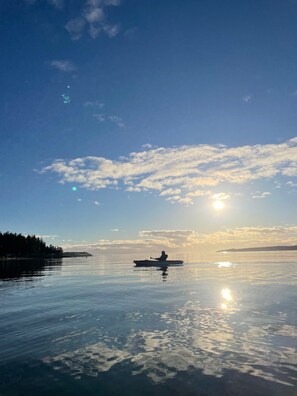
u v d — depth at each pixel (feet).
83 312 43.88
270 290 63.77
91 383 22.09
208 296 56.59
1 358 26.61
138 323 37.29
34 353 27.66
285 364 24.71
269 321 37.55
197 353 27.30
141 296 57.57
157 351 27.86
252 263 184.44
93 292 64.75
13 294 63.93
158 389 21.15
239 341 30.22
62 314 42.78
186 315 41.16
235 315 40.86
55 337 32.09
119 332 33.63
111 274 113.29
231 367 24.32
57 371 24.02
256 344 29.32
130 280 88.43
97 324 37.06
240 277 93.15
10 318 40.78
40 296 60.54
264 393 20.43
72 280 94.12
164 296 57.11
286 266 150.51
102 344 29.84
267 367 24.22
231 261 220.84
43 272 138.21
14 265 233.76
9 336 32.63
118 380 22.49
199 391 20.80
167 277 95.61
